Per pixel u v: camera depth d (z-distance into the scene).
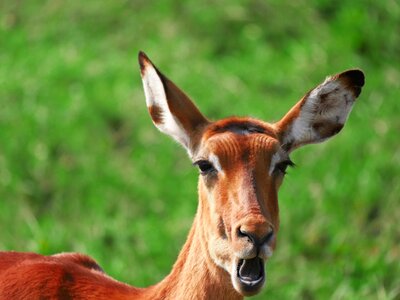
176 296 12.55
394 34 27.02
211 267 12.24
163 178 22.45
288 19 26.86
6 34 26.95
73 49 26.16
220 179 12.06
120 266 19.95
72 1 27.69
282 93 24.84
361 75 13.06
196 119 12.80
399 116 24.27
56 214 21.67
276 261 20.38
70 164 22.84
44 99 24.45
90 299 12.66
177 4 27.16
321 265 20.31
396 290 19.42
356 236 20.98
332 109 13.12
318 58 25.89
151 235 21.00
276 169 12.27
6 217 21.52
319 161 22.59
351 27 26.81
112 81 24.89
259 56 25.73
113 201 21.97
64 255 13.73
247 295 11.65
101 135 23.48
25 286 12.67
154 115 13.14
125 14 27.09
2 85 25.02
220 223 11.94
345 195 21.89
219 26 26.44
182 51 25.70
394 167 22.56
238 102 24.25
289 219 21.27
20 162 22.91
